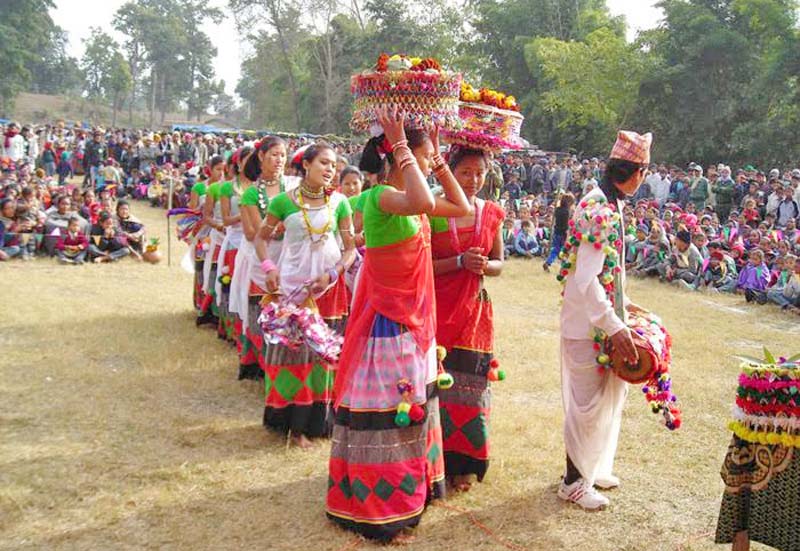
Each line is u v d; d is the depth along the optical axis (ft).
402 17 173.68
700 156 113.70
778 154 102.27
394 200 13.30
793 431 12.16
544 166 88.28
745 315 39.73
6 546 13.39
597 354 15.05
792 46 100.32
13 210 43.42
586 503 15.43
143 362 24.35
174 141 100.12
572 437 15.43
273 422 18.44
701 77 113.19
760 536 12.77
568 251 15.08
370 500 13.87
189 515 14.74
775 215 59.21
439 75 13.09
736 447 12.84
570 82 126.62
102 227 44.86
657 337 14.79
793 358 12.63
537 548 13.92
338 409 14.33
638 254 51.49
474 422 15.88
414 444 14.05
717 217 63.16
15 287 35.22
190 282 39.42
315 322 17.38
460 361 15.79
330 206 18.67
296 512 14.96
